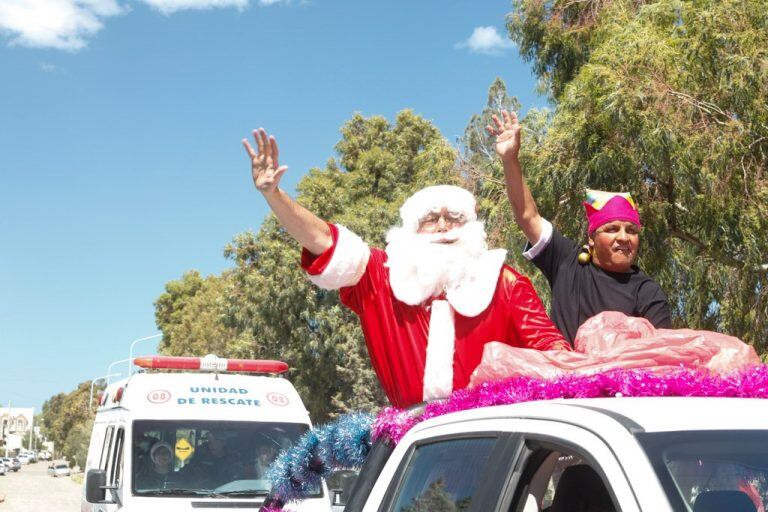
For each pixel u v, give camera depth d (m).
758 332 13.09
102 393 10.98
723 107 12.15
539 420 2.38
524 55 19.25
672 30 13.45
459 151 17.41
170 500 8.12
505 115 4.46
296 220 3.82
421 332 3.89
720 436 2.14
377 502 2.97
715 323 13.88
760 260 12.15
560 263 4.36
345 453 3.94
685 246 13.32
